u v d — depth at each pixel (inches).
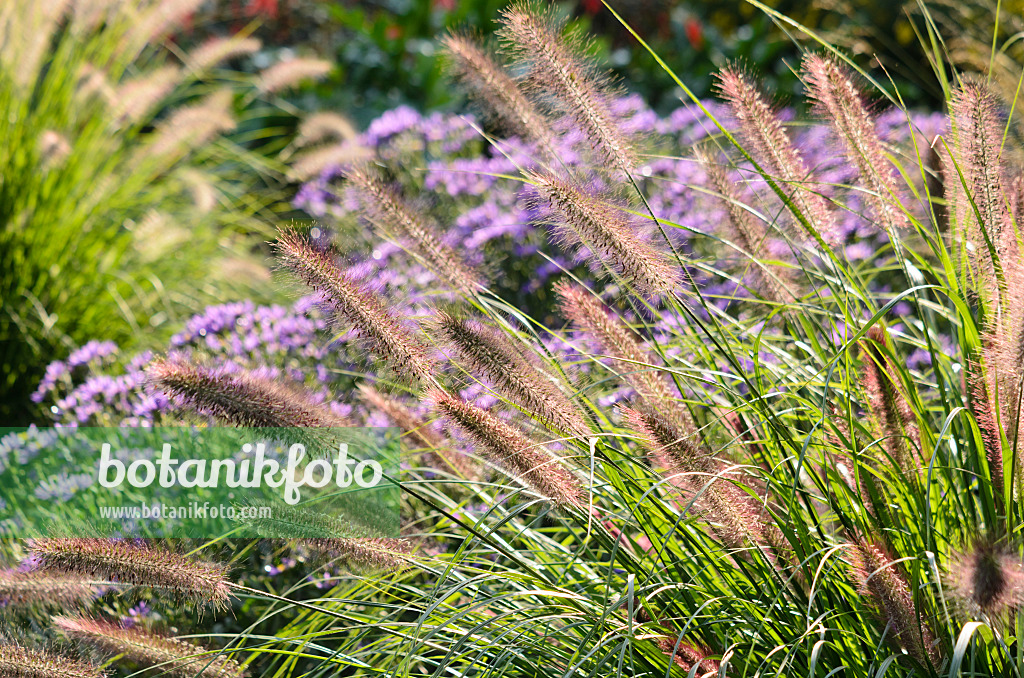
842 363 84.2
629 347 82.3
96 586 88.4
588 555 101.5
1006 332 69.1
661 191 172.1
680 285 80.3
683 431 78.7
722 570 83.7
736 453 87.6
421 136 213.6
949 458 81.3
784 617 77.4
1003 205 78.0
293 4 368.2
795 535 75.6
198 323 148.9
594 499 85.8
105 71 208.1
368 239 156.2
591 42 88.3
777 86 293.7
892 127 167.3
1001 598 57.4
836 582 78.9
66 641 88.0
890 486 85.4
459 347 77.4
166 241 188.9
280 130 272.2
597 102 84.7
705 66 319.9
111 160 208.8
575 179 86.4
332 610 86.4
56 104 205.6
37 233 188.5
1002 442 71.2
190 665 79.4
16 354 179.8
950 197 82.0
